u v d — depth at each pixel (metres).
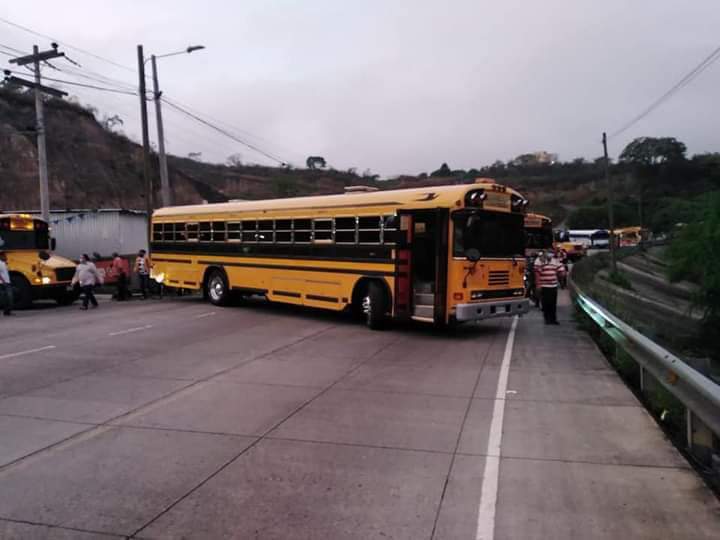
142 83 24.11
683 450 5.74
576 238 85.12
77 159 56.06
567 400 7.55
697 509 4.48
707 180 69.38
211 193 68.38
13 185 48.28
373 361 10.08
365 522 4.36
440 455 5.67
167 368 9.58
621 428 6.39
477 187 12.27
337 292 14.09
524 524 4.30
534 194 114.12
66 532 4.26
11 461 5.63
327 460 5.57
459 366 9.67
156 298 22.38
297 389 8.18
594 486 4.91
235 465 5.47
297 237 15.16
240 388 8.26
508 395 7.83
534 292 19.86
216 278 18.02
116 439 6.21
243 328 13.79
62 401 7.68
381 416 6.93
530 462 5.46
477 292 12.29
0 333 13.62
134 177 61.06
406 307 12.65
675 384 6.00
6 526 4.35
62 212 31.41
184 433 6.38
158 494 4.88
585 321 13.80
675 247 21.16
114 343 11.98
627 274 41.47
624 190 100.12
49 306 20.50
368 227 13.39
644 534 4.13
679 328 20.73
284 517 4.46
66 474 5.30
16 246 20.00
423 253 12.59
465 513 4.48
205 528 4.30
